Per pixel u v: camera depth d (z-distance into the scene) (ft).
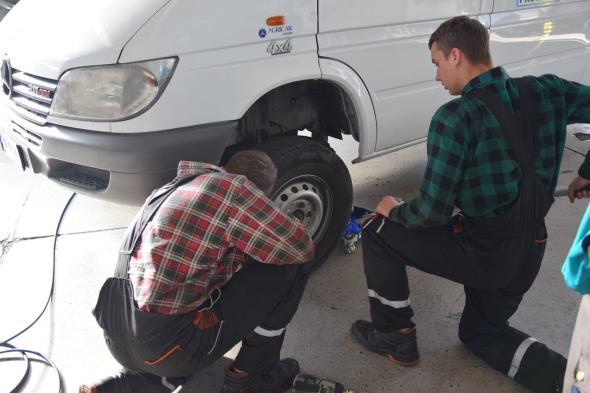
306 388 6.86
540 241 6.49
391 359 7.52
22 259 10.00
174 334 5.73
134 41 6.86
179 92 7.02
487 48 5.91
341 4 8.11
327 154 8.69
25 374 7.38
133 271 5.75
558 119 6.01
